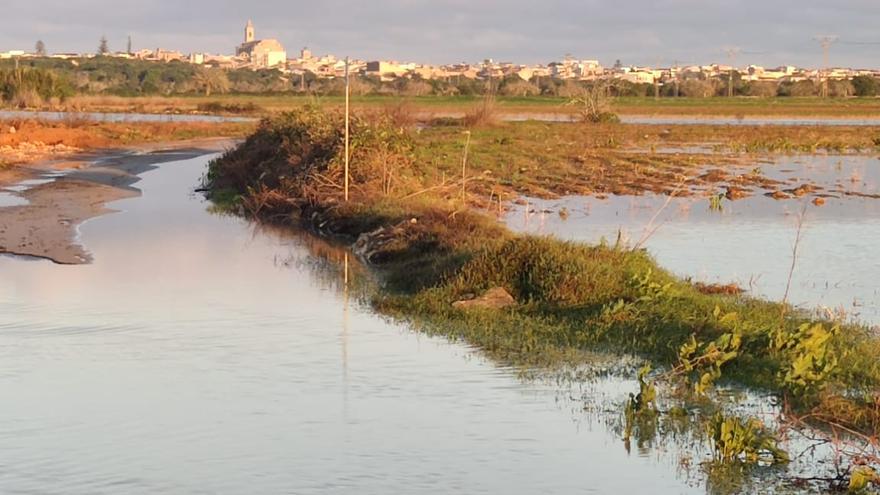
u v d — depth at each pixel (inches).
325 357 595.8
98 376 558.6
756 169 1668.3
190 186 1556.3
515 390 535.8
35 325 667.4
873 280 845.8
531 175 1617.9
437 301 716.0
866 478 408.5
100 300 743.1
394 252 914.1
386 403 515.5
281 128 1509.6
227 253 969.5
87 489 411.2
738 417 481.1
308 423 486.3
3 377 555.8
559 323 657.0
